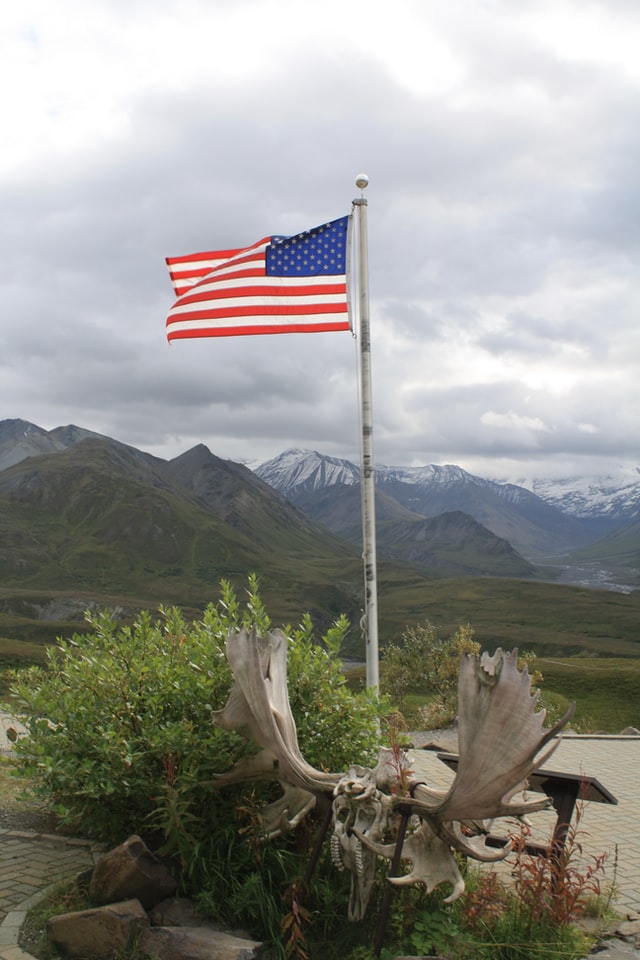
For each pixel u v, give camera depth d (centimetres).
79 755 634
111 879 536
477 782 469
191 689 637
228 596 744
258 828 556
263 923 527
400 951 499
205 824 596
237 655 559
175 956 476
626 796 1058
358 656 13062
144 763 612
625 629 16750
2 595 18825
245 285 1142
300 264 1138
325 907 545
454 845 489
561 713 2328
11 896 581
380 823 505
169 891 553
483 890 555
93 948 491
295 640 709
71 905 545
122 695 656
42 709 659
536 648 13788
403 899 542
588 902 607
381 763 543
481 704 476
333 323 1118
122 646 714
